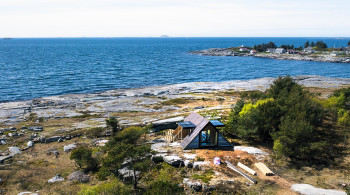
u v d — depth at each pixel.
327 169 27.83
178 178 26.69
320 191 23.34
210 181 25.56
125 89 92.81
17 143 40.75
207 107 62.19
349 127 38.19
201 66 170.12
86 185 26.94
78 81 108.00
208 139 35.72
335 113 42.81
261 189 24.28
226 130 40.91
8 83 99.62
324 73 145.75
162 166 29.80
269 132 35.09
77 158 31.39
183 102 70.62
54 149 38.41
